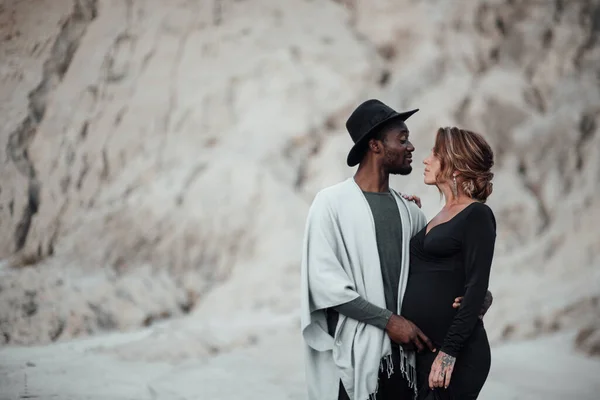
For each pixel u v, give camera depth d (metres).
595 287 8.23
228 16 12.02
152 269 9.71
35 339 7.82
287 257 9.55
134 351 6.87
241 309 8.91
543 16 12.34
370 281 3.23
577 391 5.62
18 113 11.01
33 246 10.12
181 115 11.14
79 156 10.85
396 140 3.33
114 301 8.82
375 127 3.29
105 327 8.39
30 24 11.55
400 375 3.25
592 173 10.39
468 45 12.03
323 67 11.69
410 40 12.26
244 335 7.56
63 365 6.36
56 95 11.28
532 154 10.79
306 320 3.21
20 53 11.45
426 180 3.30
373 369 3.12
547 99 11.66
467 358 3.08
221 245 9.90
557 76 11.81
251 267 9.57
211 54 11.63
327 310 3.36
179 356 6.81
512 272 9.06
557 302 7.93
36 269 9.48
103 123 11.09
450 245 3.09
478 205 3.10
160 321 8.79
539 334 7.43
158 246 9.88
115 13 11.85
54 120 11.09
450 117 11.02
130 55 11.60
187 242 9.91
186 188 10.34
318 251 3.26
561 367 6.37
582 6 12.48
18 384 5.50
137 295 9.06
